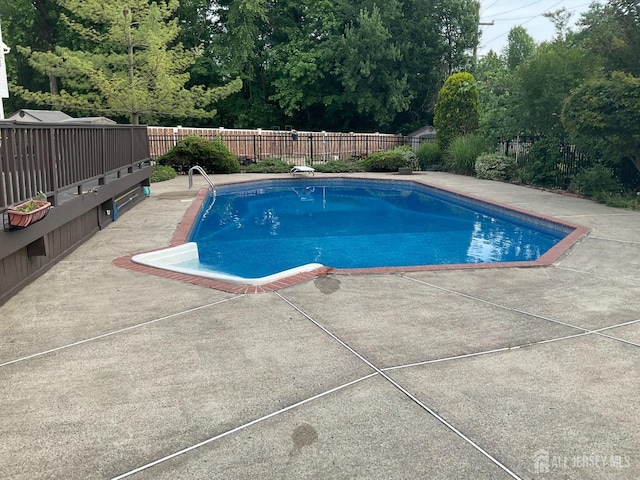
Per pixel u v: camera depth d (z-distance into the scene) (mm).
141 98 16547
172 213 9562
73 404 2750
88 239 7152
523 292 4922
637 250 6812
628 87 9930
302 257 7512
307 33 29266
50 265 5617
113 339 3650
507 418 2637
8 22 26312
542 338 3740
